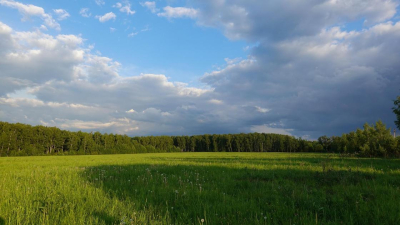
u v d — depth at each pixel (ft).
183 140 526.16
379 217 16.72
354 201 20.84
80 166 65.41
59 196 22.88
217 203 20.90
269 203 21.27
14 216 16.44
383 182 29.68
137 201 21.09
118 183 30.91
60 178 36.11
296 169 46.21
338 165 53.57
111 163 75.25
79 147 354.54
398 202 19.89
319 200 21.38
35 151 299.38
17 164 77.46
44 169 54.13
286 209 18.70
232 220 16.35
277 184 29.89
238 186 29.58
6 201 20.22
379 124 131.95
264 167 52.37
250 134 501.56
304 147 438.81
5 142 285.64
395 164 55.47
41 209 18.71
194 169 49.73
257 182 31.63
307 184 29.91
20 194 23.27
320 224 15.49
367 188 25.91
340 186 27.53
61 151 343.26
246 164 61.46
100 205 19.94
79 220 15.76
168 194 24.26
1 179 34.12
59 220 16.35
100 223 15.58
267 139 488.44
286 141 464.24
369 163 59.11
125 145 385.70
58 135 338.54
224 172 43.70
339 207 19.42
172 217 17.29
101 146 375.45
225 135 510.99
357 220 16.47
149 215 17.38
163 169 49.42
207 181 33.94
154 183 31.27
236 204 20.29
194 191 25.68
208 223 15.88
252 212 18.34
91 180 34.01
